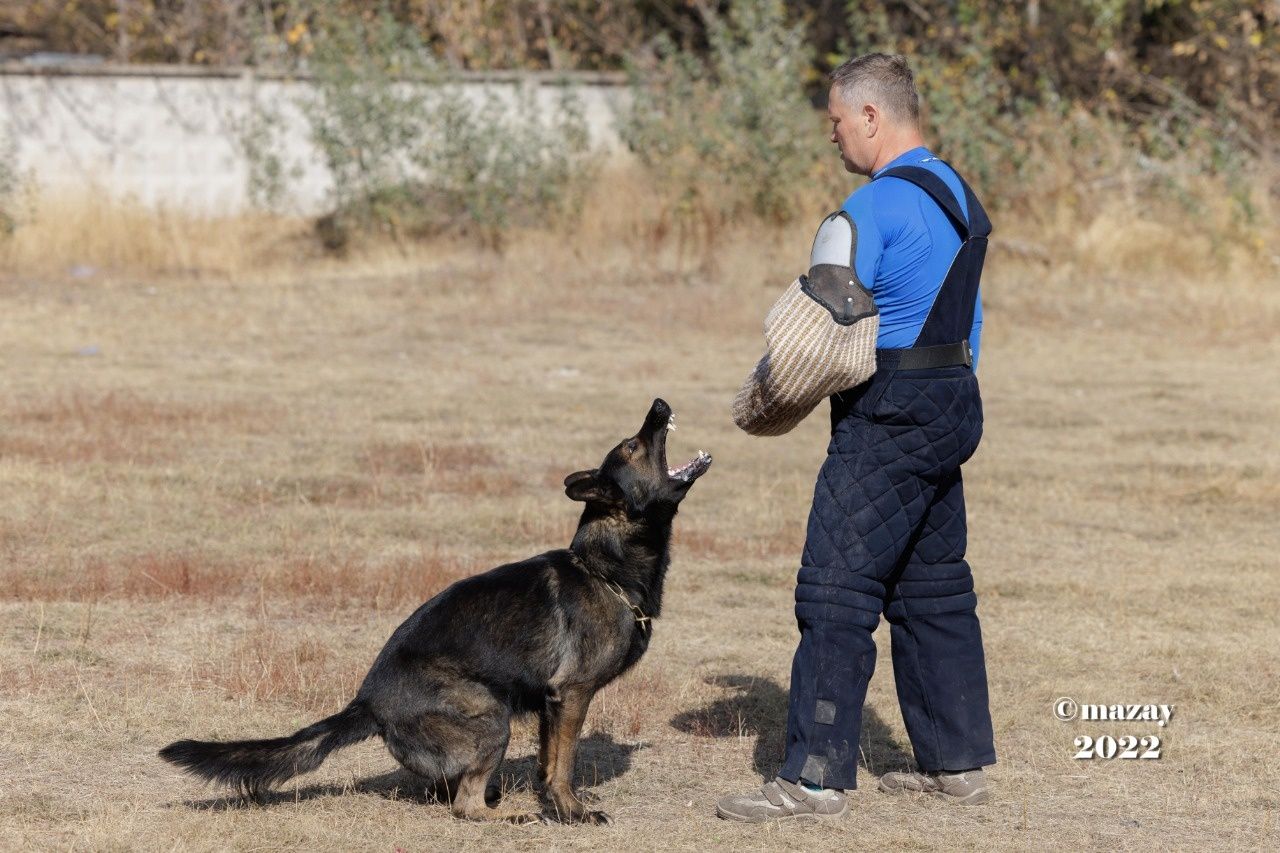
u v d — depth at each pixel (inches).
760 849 214.1
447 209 1090.1
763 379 221.9
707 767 255.9
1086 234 1029.8
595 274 986.1
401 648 217.8
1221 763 261.7
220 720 268.1
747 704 290.4
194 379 669.3
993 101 1108.5
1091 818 233.0
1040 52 1222.3
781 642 334.0
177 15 1370.6
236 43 1327.5
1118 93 1267.2
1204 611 361.1
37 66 1109.1
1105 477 518.9
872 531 222.1
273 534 413.1
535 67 1333.7
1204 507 480.4
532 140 1088.8
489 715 218.4
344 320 844.0
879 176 223.3
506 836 217.6
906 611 238.5
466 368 723.4
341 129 1077.1
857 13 1197.7
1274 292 959.0
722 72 1118.4
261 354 745.6
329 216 1139.3
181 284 956.0
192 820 218.2
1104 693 298.7
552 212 1079.0
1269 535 446.3
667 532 228.1
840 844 217.0
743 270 976.3
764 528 441.4
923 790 242.4
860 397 223.1
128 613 336.2
